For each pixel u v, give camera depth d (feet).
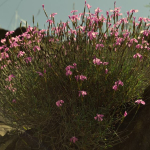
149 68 8.80
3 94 8.96
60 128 7.48
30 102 8.41
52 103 8.22
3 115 8.93
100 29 8.62
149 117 6.79
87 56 8.26
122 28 8.57
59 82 8.21
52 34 9.07
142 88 8.49
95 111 7.53
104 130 6.96
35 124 7.99
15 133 8.53
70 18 8.89
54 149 7.36
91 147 7.20
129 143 6.66
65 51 8.77
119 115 7.69
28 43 9.24
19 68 9.29
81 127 7.43
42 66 8.70
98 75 7.95
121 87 7.94
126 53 8.85
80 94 6.86
